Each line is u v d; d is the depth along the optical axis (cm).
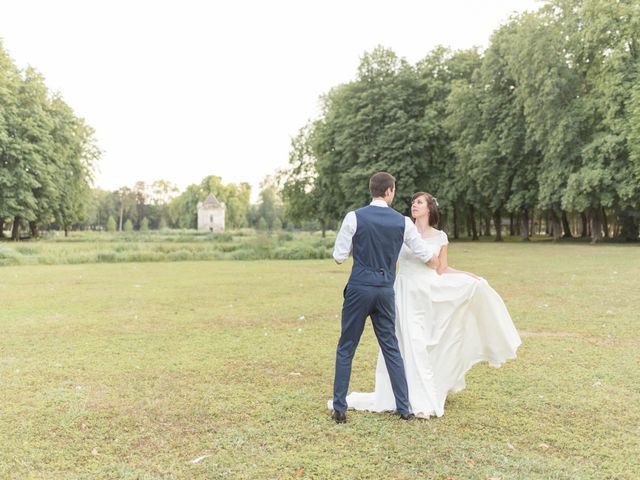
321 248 2683
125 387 488
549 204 3247
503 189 3531
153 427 387
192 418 405
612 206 3070
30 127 3900
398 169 3759
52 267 2059
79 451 346
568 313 870
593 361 573
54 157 4203
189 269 1948
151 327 792
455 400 449
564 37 3089
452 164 3894
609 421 397
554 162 3056
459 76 4053
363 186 3828
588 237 4238
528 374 527
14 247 2509
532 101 3048
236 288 1307
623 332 723
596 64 3097
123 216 11038
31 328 783
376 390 429
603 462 327
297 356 610
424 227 454
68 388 484
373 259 391
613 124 2723
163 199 12281
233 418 405
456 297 428
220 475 310
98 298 1123
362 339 702
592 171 2745
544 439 364
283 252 2631
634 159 2609
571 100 3077
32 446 353
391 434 372
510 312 884
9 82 3878
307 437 367
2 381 505
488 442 358
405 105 3991
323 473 312
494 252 2541
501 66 3494
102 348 651
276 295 1168
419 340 417
